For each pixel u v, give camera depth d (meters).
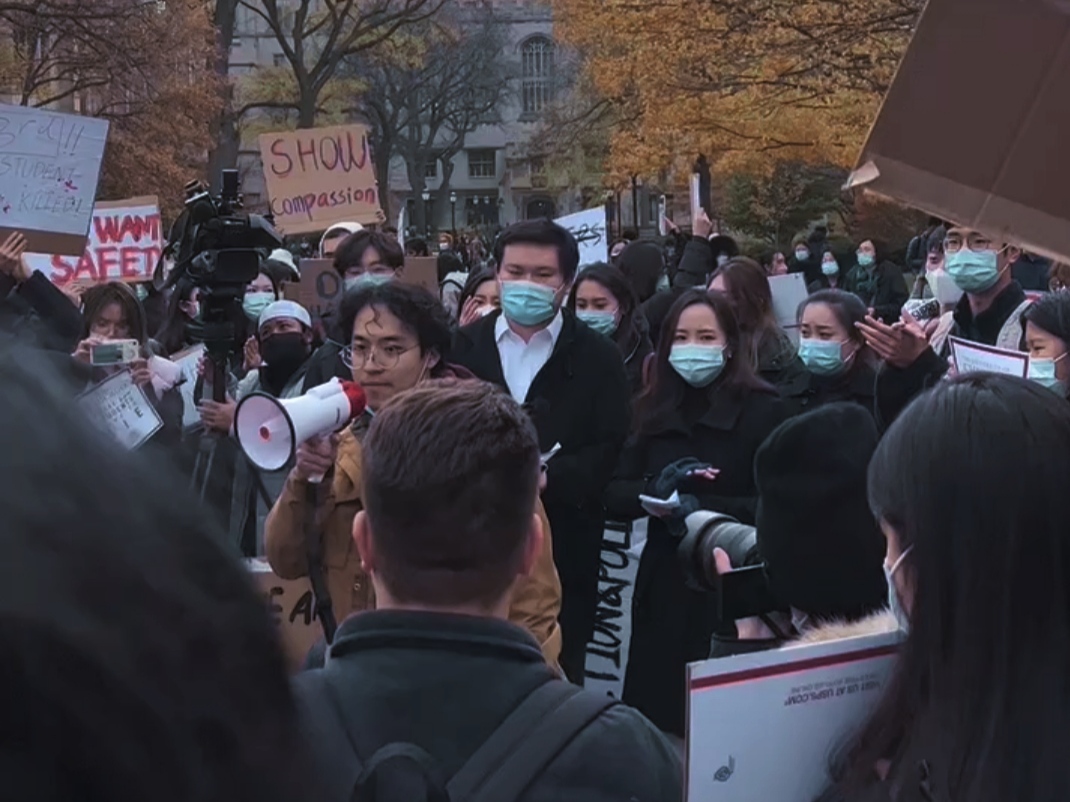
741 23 14.16
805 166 28.92
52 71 24.50
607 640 4.11
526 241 4.07
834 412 2.01
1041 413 1.39
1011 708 1.33
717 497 3.95
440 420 1.68
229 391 4.71
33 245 5.44
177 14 22.86
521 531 1.69
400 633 1.60
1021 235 1.93
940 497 1.37
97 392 0.64
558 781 1.50
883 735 1.41
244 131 43.91
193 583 0.55
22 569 0.49
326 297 6.53
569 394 4.08
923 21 1.90
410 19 31.42
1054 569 1.35
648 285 7.64
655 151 21.56
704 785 1.42
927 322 5.77
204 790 0.53
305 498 2.77
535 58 72.94
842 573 1.95
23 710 0.48
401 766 1.24
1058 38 1.87
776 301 7.67
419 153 56.16
